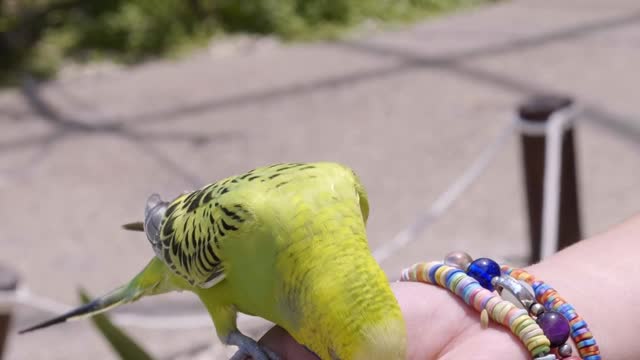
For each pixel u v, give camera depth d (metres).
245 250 0.48
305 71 2.12
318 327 0.44
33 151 1.76
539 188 1.03
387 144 1.65
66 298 1.20
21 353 1.08
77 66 2.28
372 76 2.04
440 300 0.46
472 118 1.72
